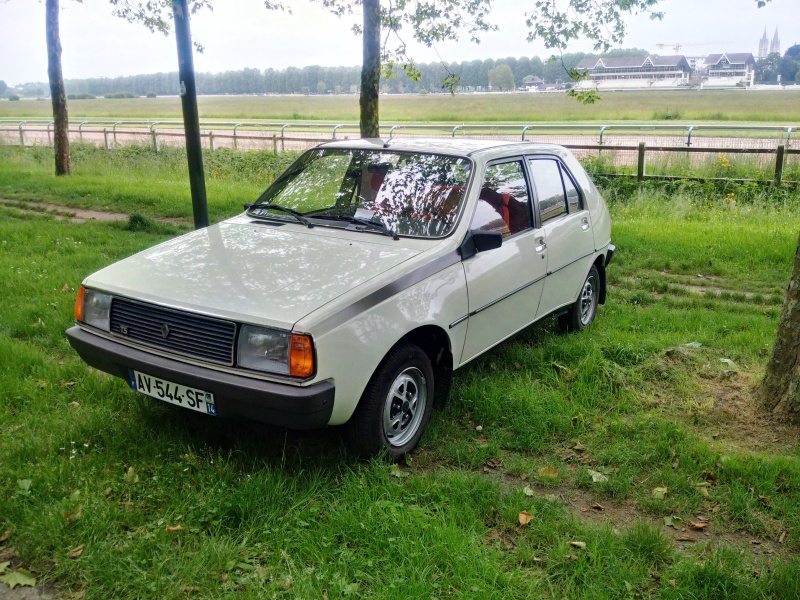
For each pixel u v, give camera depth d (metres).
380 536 3.20
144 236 10.34
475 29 10.40
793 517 3.47
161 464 3.81
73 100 118.62
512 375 5.17
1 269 7.93
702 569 3.01
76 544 3.15
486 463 4.06
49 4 17.55
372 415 3.75
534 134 28.28
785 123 35.75
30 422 4.29
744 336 6.00
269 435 4.21
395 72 10.63
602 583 2.96
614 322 6.55
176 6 6.70
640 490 3.77
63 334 5.87
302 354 3.36
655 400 4.85
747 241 9.81
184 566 2.98
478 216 4.55
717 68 147.75
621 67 135.62
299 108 73.38
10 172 19.19
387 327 3.71
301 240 4.39
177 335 3.70
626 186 14.80
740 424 4.50
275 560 3.07
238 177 18.27
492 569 2.97
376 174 4.84
